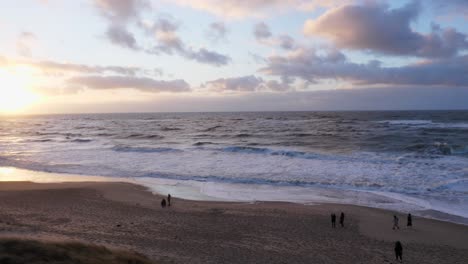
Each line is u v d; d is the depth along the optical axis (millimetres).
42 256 11062
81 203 25750
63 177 35531
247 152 49688
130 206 25047
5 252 10820
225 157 45719
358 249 17594
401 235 19453
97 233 19016
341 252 17219
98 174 36656
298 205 25094
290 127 101000
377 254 17016
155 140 72438
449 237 19094
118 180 33812
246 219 22234
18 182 32531
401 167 36312
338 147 52750
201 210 24141
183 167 39406
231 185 31219
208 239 18750
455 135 62438
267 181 32125
